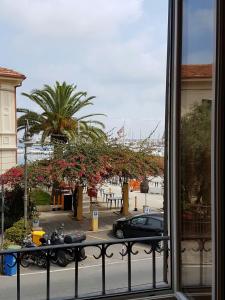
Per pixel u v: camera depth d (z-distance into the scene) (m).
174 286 2.42
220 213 1.65
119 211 22.70
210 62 1.78
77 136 23.70
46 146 18.47
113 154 19.34
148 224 14.55
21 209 17.62
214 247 1.68
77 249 2.70
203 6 1.87
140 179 19.38
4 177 17.61
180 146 2.25
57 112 24.20
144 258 8.59
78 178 17.97
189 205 2.15
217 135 1.65
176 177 2.29
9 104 21.56
